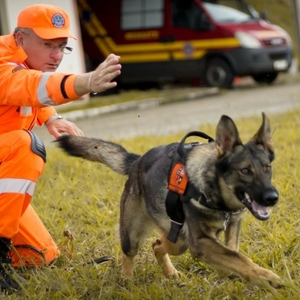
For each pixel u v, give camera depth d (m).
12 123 4.61
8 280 4.68
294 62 20.50
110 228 5.71
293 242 4.87
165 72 17.55
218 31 16.70
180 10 17.12
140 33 17.66
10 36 4.55
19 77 4.20
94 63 18.34
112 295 4.41
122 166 4.91
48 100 4.12
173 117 13.26
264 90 16.94
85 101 16.25
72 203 6.46
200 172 4.16
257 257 4.76
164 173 4.42
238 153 4.08
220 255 4.06
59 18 4.48
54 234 5.70
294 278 4.45
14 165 4.53
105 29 18.05
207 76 17.14
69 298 4.34
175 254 4.71
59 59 4.58
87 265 4.98
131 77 18.08
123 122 13.11
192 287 4.38
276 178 6.62
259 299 4.06
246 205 4.07
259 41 16.64
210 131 10.05
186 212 4.24
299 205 5.81
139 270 4.89
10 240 4.75
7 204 4.54
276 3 26.97
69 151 5.04
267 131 4.21
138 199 4.71
